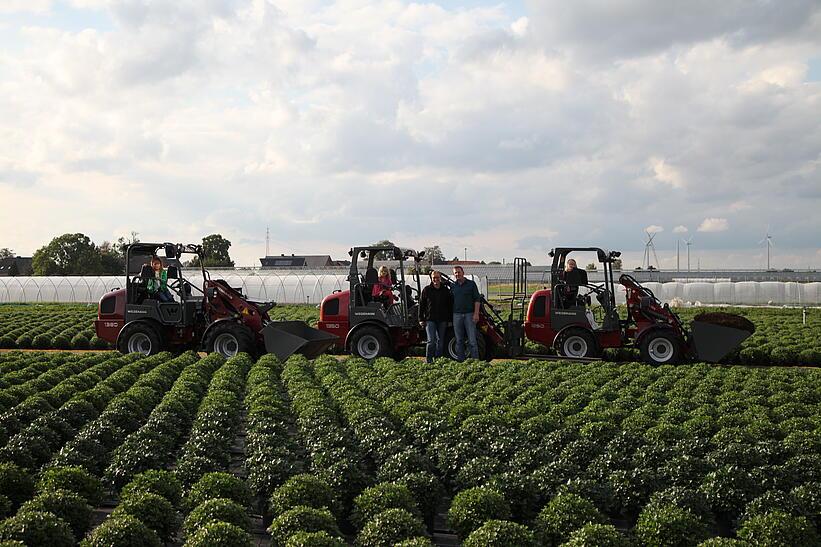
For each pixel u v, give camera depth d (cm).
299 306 4775
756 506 896
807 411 1401
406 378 1795
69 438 1268
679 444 1141
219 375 1784
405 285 2314
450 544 937
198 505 884
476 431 1209
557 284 2295
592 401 1495
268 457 1068
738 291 5484
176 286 2370
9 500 909
